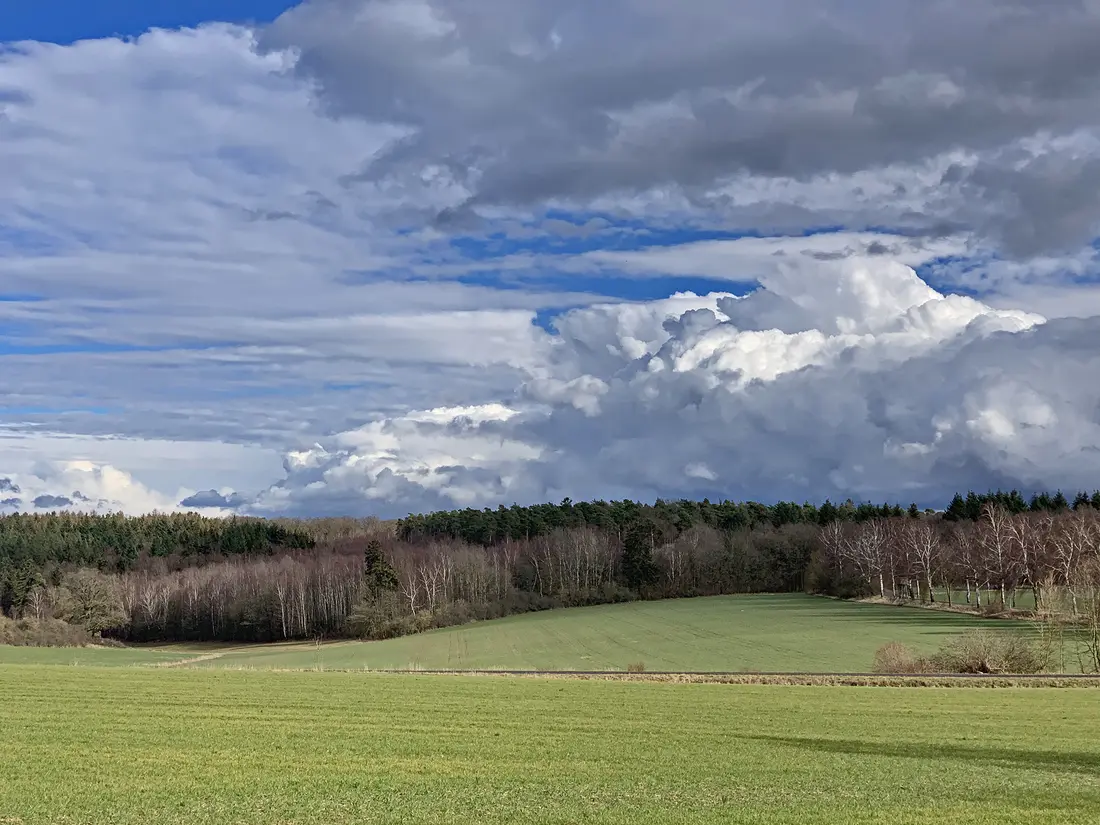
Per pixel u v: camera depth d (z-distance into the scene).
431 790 26.50
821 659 82.38
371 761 30.94
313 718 40.47
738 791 26.70
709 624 118.06
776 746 35.19
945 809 24.22
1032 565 127.12
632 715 43.03
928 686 57.69
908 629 105.62
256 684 53.19
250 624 150.25
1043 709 46.69
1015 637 66.69
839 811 23.97
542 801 25.19
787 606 139.25
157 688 50.28
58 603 146.38
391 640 126.56
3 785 26.67
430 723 39.66
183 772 28.73
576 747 34.28
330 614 150.25
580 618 132.88
